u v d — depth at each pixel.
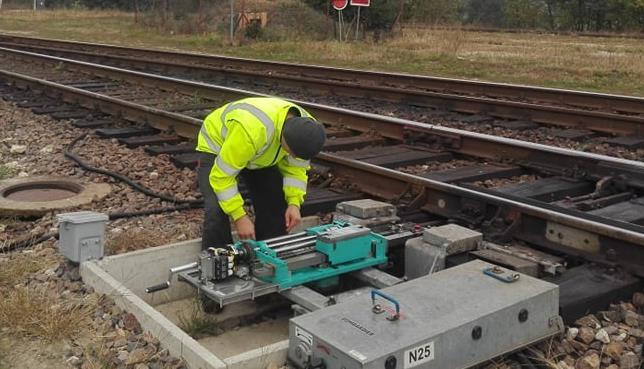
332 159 7.32
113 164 8.11
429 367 3.40
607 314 4.27
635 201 6.02
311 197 6.58
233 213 4.49
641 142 8.92
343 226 4.88
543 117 10.52
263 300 4.96
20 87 13.84
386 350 3.25
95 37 30.30
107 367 3.80
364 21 29.17
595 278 4.57
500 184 7.10
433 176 7.07
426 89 14.14
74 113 11.09
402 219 6.01
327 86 13.58
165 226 6.10
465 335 3.51
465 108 11.52
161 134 9.59
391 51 22.41
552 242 5.26
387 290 3.88
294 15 29.95
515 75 17.34
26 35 31.38
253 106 4.45
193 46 25.61
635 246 4.70
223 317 4.72
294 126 4.30
